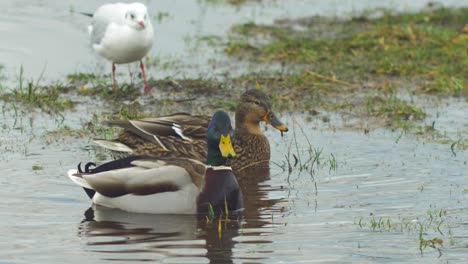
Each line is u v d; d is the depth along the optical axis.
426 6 26.64
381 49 22.03
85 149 14.93
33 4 25.80
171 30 23.95
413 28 23.20
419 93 18.88
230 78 19.77
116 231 11.21
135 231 11.23
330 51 21.97
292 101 18.19
